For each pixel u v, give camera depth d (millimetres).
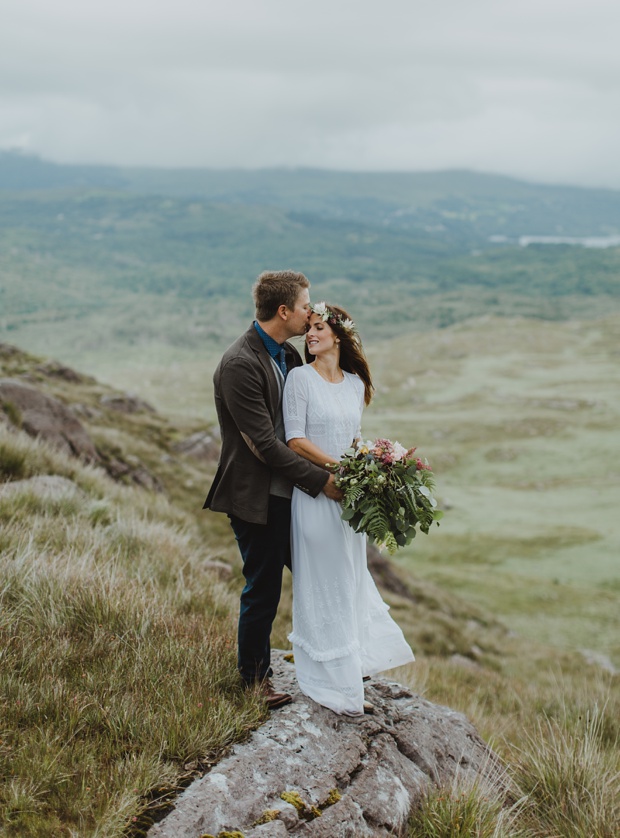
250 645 4602
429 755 4609
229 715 4160
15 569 5602
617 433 134250
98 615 5039
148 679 4383
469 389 197875
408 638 18391
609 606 42219
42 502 8680
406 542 4359
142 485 19156
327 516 4453
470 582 46906
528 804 4746
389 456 4289
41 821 3199
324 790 3898
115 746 3799
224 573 9773
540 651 24094
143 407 37969
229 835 3424
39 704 3914
